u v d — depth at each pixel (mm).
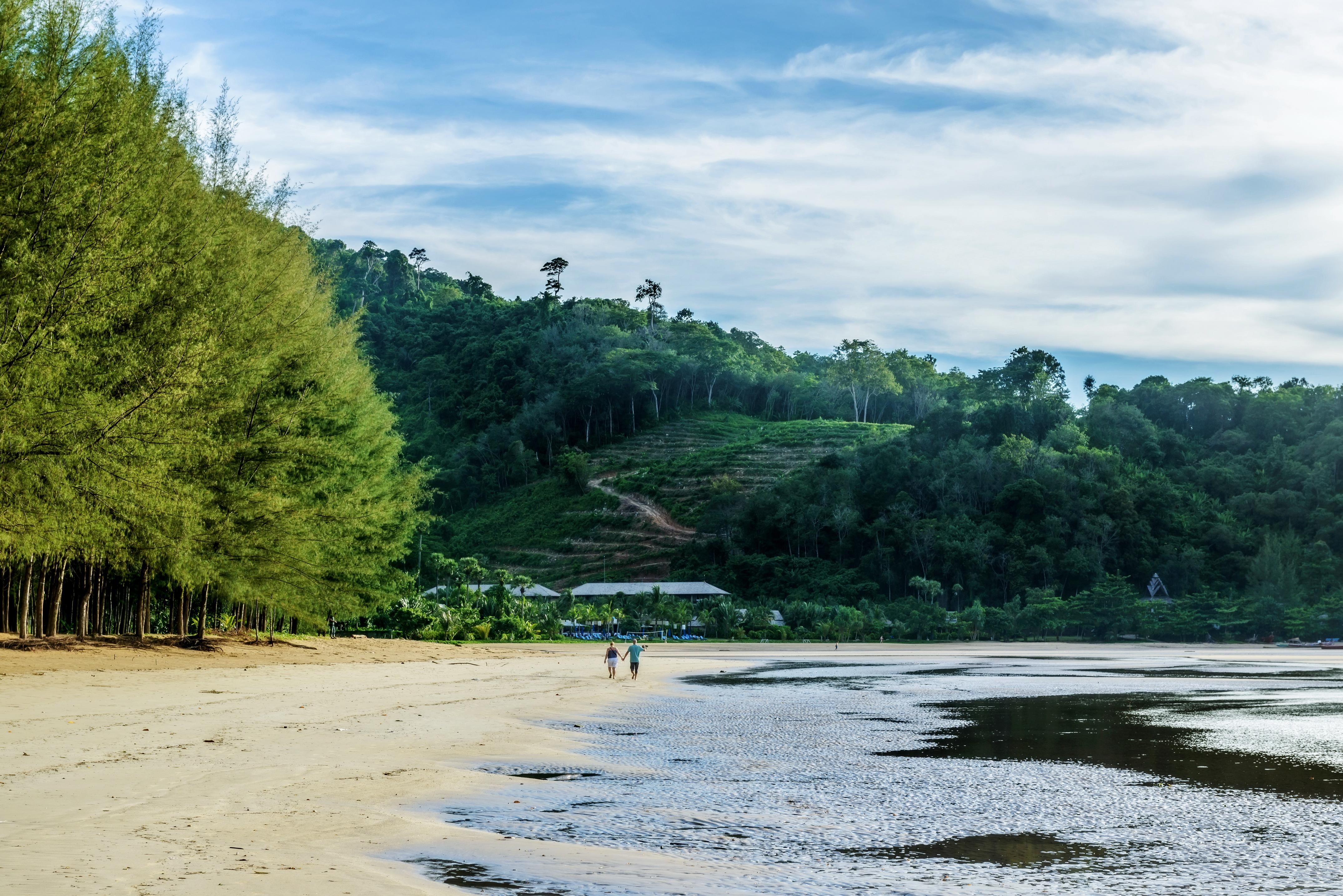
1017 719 32125
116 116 27500
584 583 184875
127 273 27969
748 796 17109
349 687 35281
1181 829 14836
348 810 14023
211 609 60188
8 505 25047
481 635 91125
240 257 37594
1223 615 144875
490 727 25844
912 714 33625
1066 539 172000
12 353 23984
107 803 13211
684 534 197500
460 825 13812
